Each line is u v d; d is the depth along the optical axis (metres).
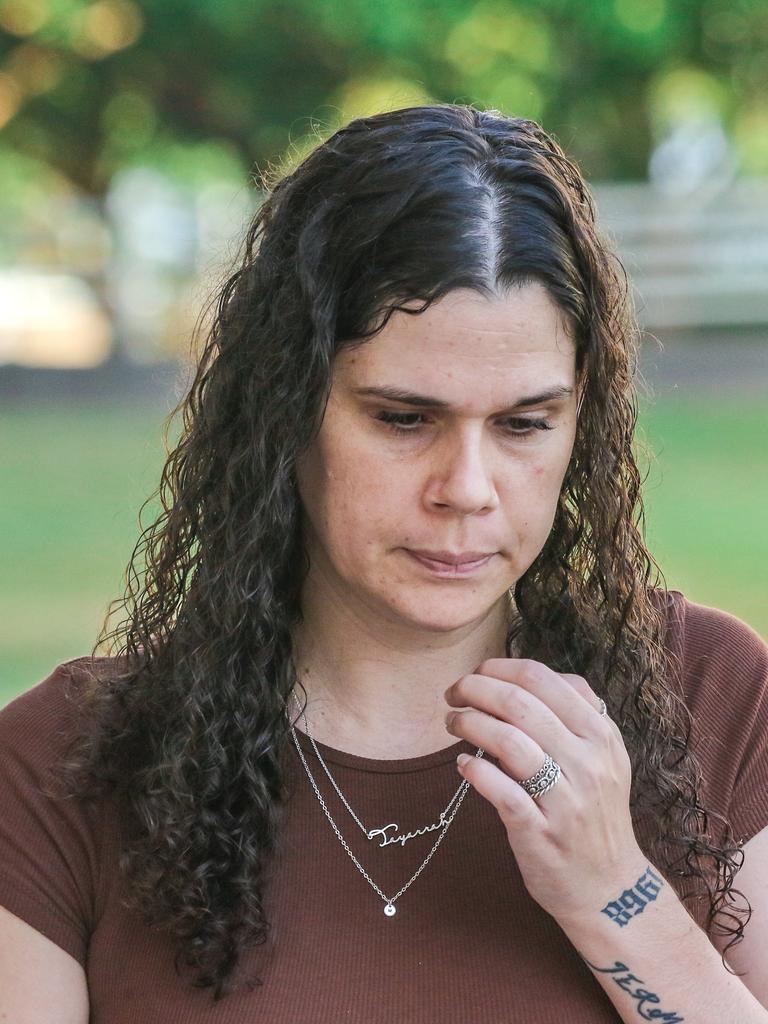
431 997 6.49
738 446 37.66
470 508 6.25
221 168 73.81
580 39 59.16
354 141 6.54
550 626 7.34
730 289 57.16
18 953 6.79
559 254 6.26
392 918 6.67
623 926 6.35
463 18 56.06
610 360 7.04
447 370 6.14
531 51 58.59
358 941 6.62
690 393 47.19
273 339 6.68
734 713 7.23
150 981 6.64
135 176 72.94
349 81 59.44
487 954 6.59
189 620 7.06
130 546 28.17
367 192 6.29
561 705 6.43
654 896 6.40
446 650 6.99
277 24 56.66
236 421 7.00
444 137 6.39
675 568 25.53
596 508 7.23
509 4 56.34
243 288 6.98
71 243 63.62
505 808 6.22
